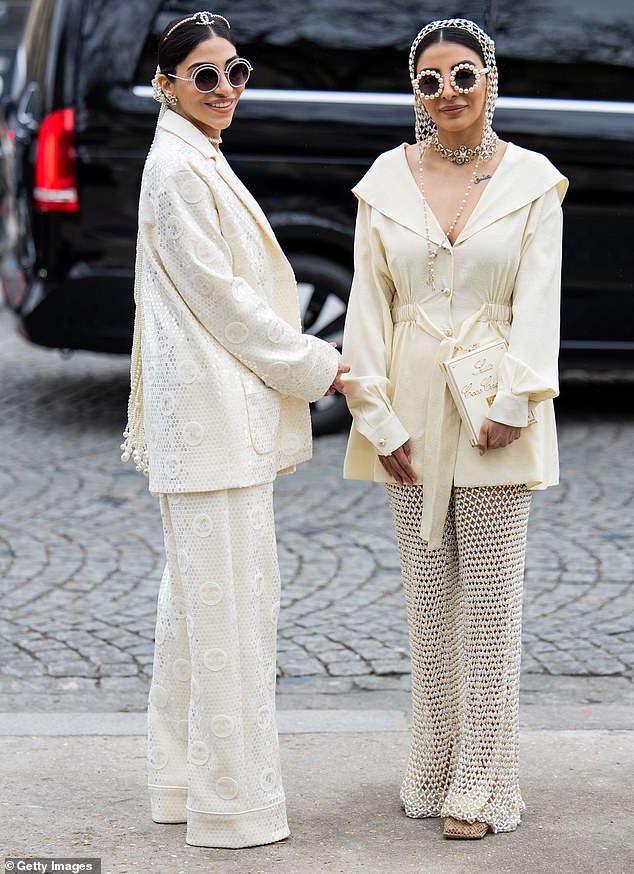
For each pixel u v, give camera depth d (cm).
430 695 432
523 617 629
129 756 486
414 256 411
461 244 406
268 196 891
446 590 429
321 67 888
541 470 414
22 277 942
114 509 788
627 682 563
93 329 897
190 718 413
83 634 611
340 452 898
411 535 427
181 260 392
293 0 886
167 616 421
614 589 663
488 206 407
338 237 898
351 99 889
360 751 491
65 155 878
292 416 423
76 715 526
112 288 891
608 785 457
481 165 411
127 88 877
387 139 889
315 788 458
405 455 418
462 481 414
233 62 398
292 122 884
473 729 422
